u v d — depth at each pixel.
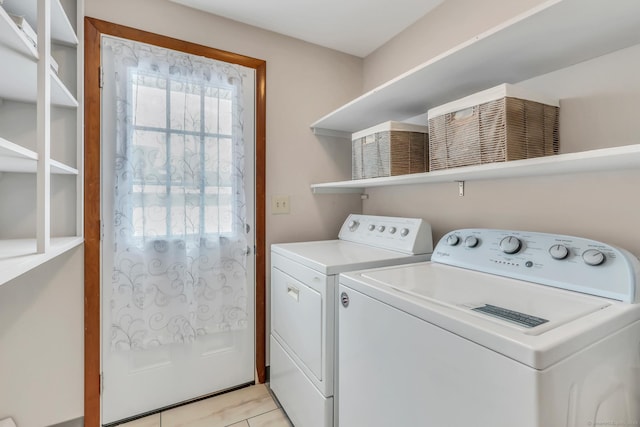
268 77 1.91
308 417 1.37
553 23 0.88
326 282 1.24
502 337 0.62
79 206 1.46
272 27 1.88
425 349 0.79
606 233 1.06
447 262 1.32
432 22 1.73
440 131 1.26
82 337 1.49
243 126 1.83
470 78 1.27
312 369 1.34
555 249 1.01
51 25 1.28
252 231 1.89
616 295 0.83
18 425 1.39
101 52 1.50
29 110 1.37
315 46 2.08
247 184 1.87
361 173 1.69
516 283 1.02
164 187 1.60
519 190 1.33
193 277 1.67
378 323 0.96
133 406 1.62
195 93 1.67
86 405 1.50
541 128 1.10
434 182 1.68
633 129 1.00
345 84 2.20
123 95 1.52
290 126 2.00
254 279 1.90
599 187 1.08
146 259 1.57
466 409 0.69
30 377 1.41
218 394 1.82
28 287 1.40
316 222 2.10
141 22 1.57
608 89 1.06
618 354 0.73
